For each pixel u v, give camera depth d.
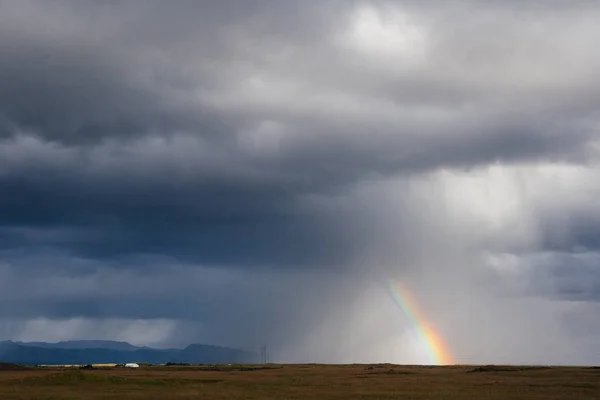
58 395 100.38
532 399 95.88
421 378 142.75
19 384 114.44
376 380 136.75
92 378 120.94
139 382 121.88
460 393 105.69
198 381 128.00
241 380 134.25
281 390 111.56
